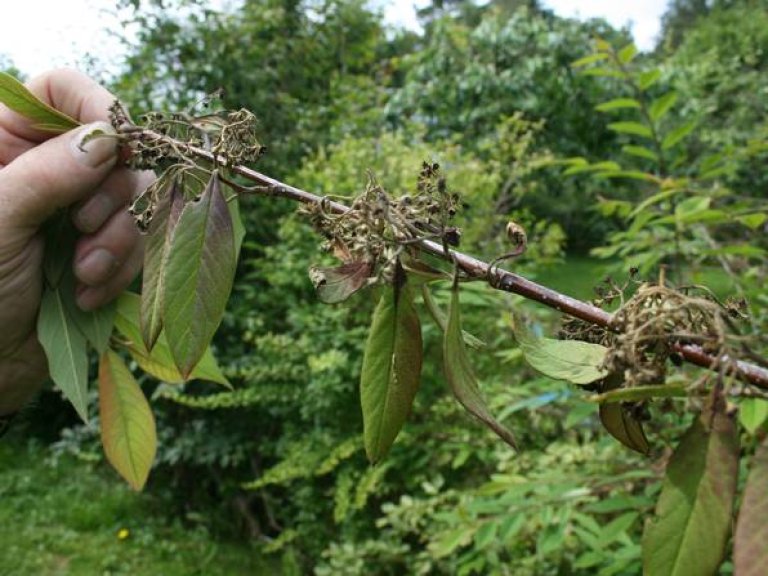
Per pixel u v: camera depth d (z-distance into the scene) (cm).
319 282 56
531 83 508
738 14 742
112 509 397
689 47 761
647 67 477
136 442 89
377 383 57
